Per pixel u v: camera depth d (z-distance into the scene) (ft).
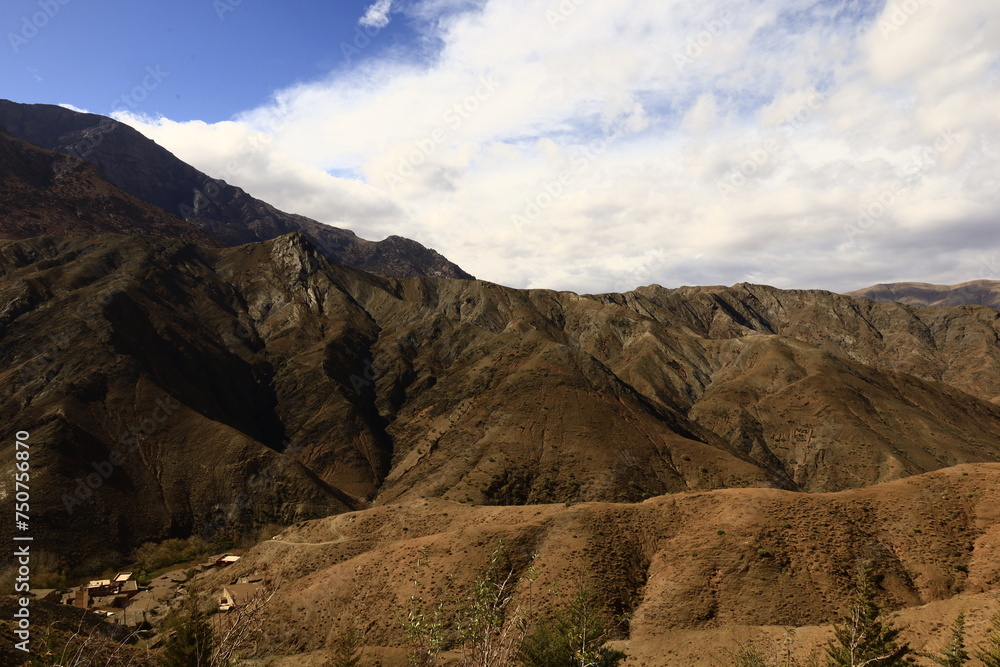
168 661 71.26
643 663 119.65
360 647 131.34
